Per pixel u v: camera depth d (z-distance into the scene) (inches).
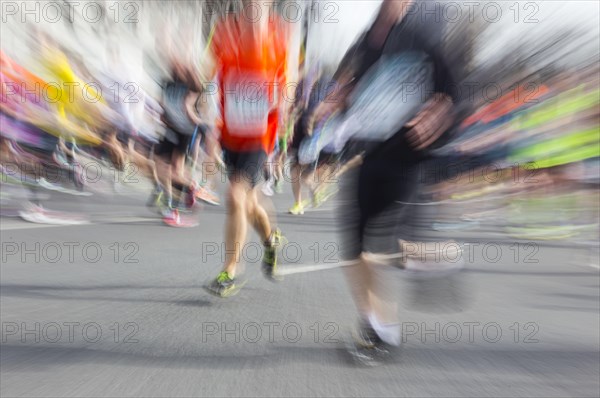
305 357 112.7
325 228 302.5
